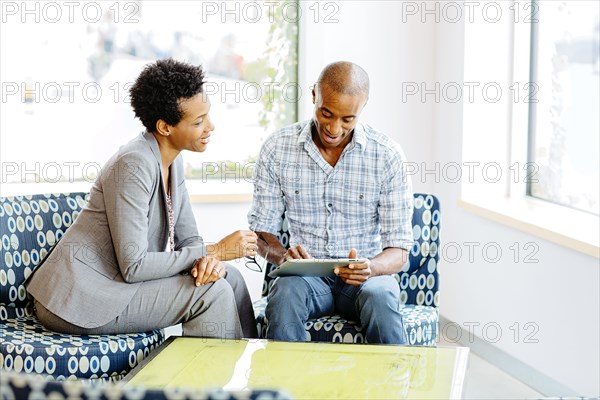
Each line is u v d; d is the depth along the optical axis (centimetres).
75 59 411
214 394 135
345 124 295
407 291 321
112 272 282
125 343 273
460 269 423
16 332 276
